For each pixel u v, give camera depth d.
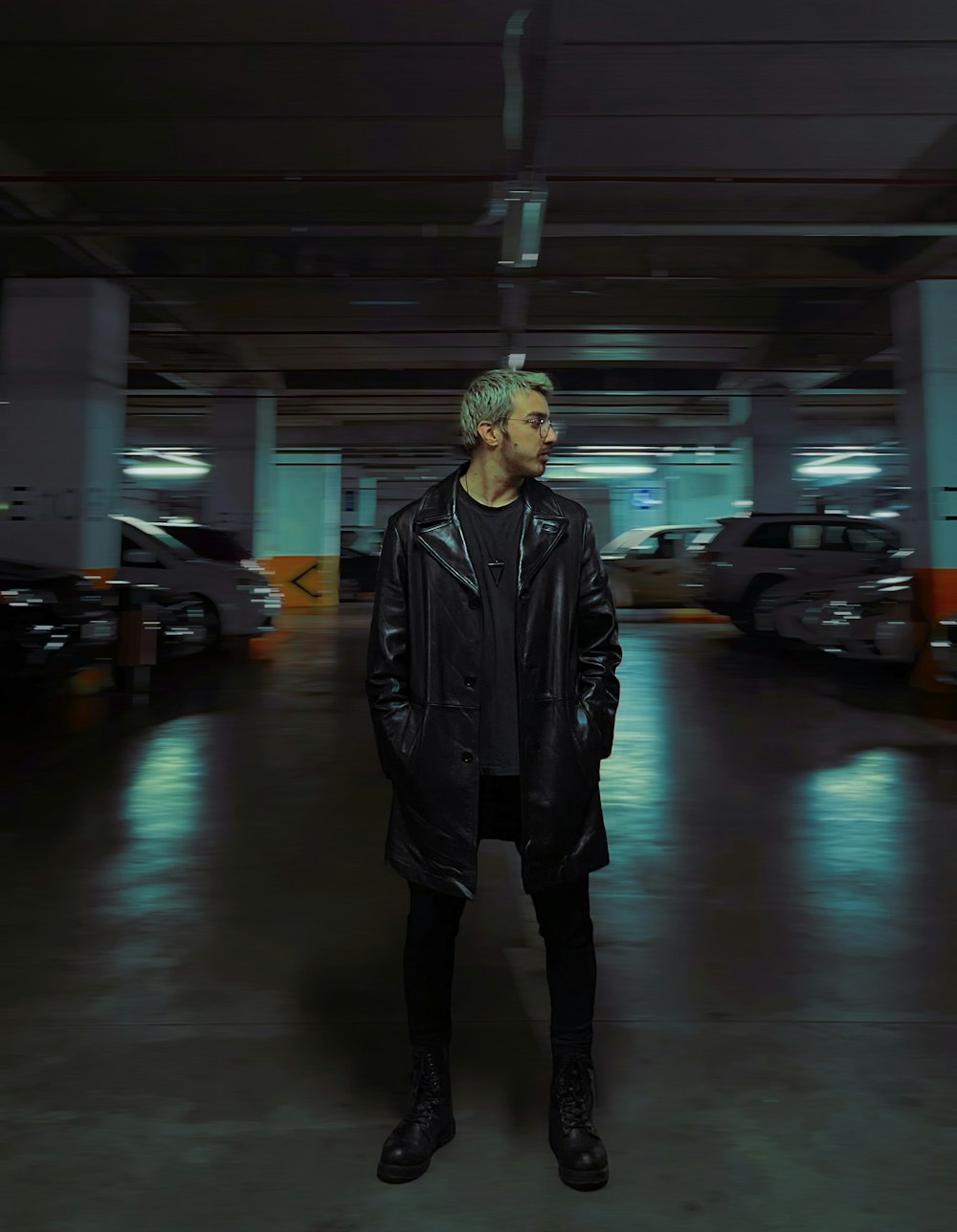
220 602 11.85
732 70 6.39
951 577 9.40
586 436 23.48
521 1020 2.58
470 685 1.96
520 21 5.82
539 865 1.93
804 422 22.75
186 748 6.41
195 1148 1.98
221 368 16.25
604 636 2.08
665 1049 2.40
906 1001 2.69
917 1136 2.01
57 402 10.40
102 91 6.78
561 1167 1.87
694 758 6.14
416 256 10.31
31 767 5.79
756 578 13.31
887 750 6.37
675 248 10.38
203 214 8.96
